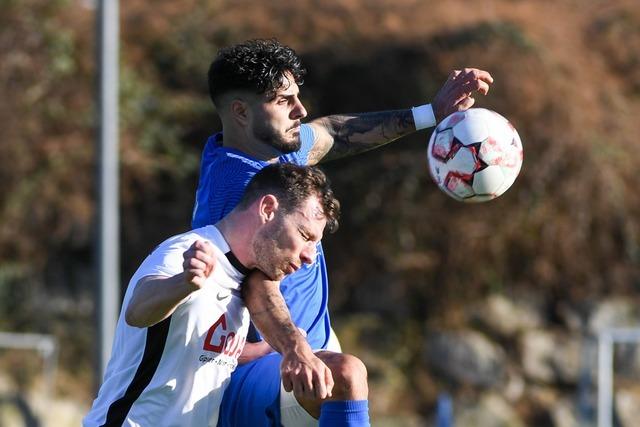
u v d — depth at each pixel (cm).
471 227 5731
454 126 1742
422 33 6066
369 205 5831
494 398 5397
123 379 1551
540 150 5706
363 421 1503
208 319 1527
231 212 1567
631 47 6253
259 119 1684
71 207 5938
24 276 5859
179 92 6328
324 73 6081
